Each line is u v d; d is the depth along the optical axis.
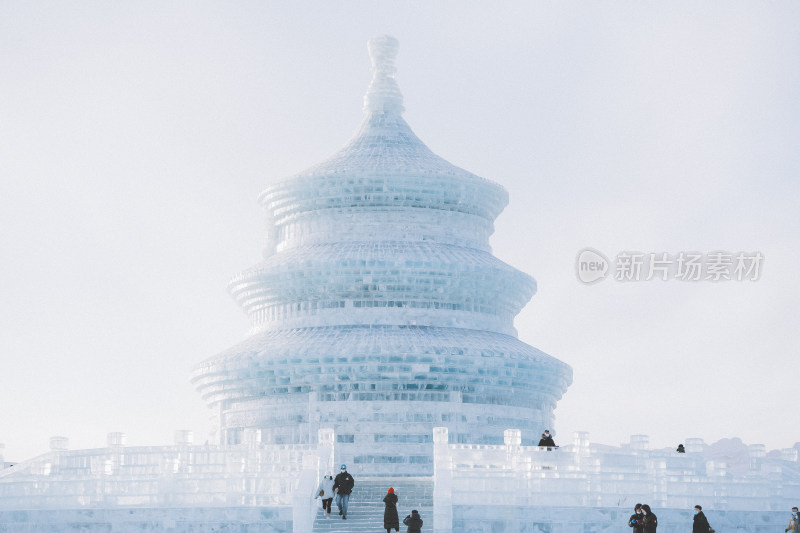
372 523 59.59
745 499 64.94
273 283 94.69
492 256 99.25
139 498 61.47
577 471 62.81
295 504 57.84
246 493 60.66
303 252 95.75
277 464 64.38
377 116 105.31
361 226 97.19
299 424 88.12
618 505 61.97
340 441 87.00
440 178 97.31
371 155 100.25
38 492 63.19
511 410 91.25
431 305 93.56
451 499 58.50
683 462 72.25
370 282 92.06
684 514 62.41
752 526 63.66
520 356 89.88
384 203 97.62
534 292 102.19
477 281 93.88
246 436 72.38
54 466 71.88
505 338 94.25
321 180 97.44
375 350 86.62
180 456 66.62
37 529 61.03
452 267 92.25
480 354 88.06
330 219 98.38
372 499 66.62
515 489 60.41
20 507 62.22
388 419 87.19
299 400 89.06
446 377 87.75
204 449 66.62
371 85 107.06
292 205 100.12
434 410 87.62
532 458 63.91
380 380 87.31
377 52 107.38
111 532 60.53
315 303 94.25
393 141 102.75
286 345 89.50
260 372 89.56
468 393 89.25
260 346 91.31
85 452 71.38
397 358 86.62
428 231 97.50
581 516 60.38
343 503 60.34
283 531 59.22
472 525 58.84
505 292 96.56
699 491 64.94
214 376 92.81
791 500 65.94
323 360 87.12
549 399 95.44
